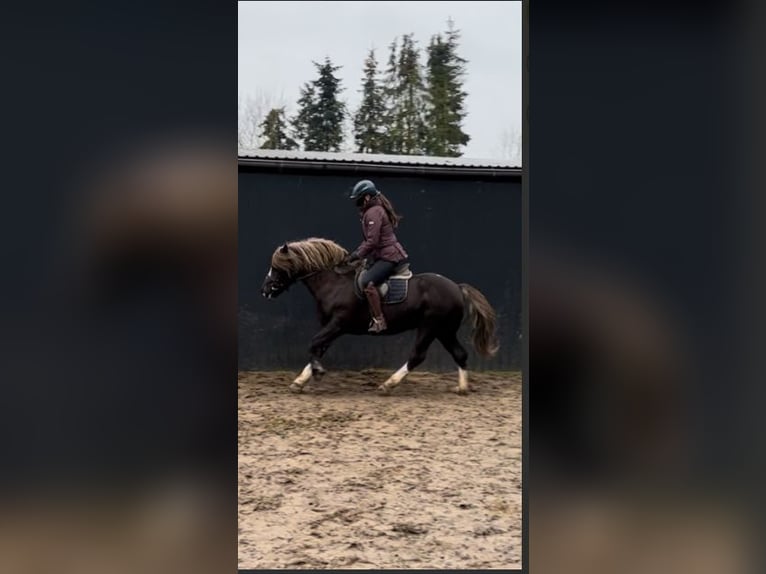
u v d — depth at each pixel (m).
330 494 3.24
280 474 3.52
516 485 3.43
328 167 5.94
